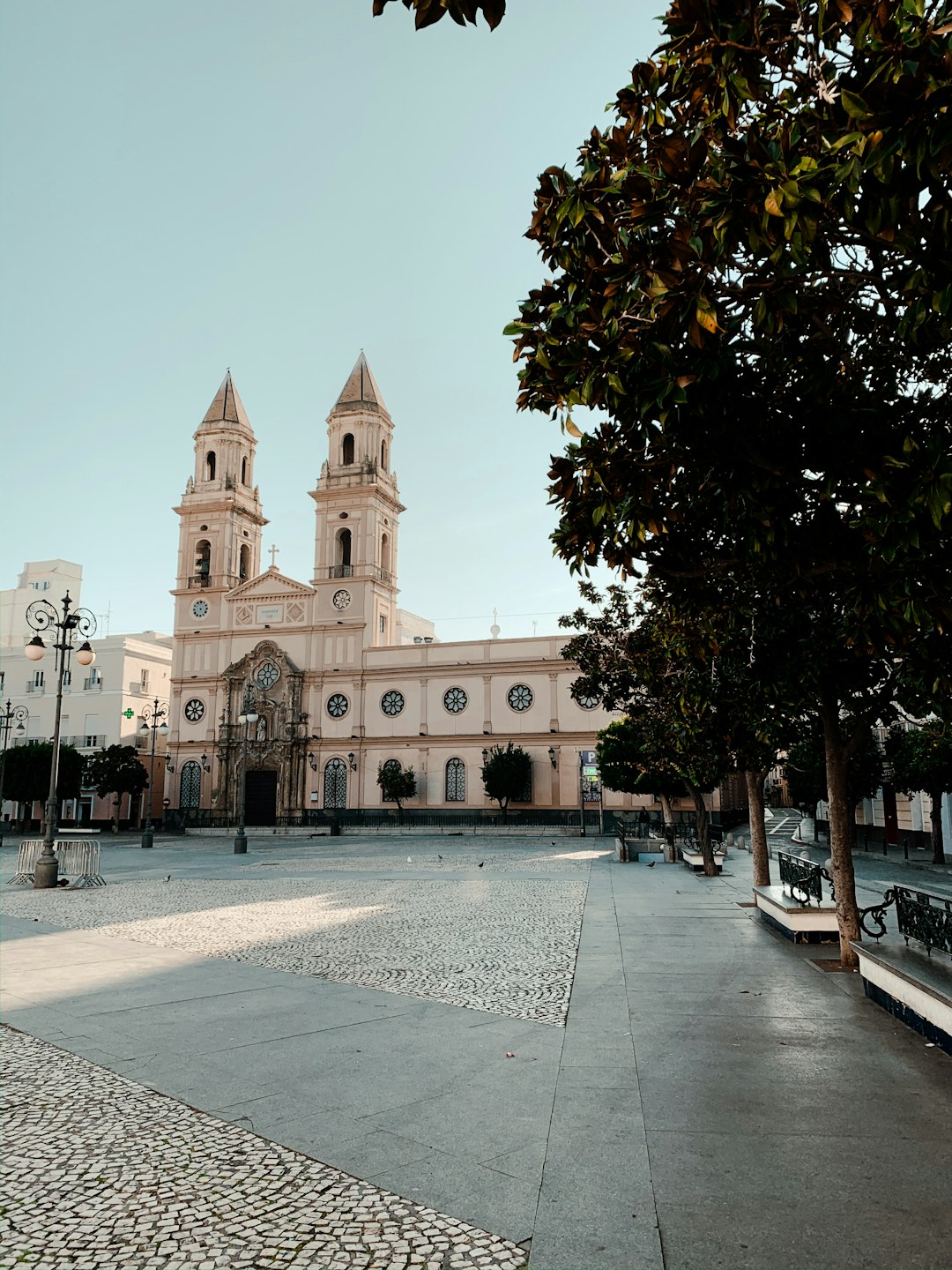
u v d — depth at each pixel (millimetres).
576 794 51844
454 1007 8461
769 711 10414
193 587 62562
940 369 5844
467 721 54781
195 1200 4352
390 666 57031
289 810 57062
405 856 33000
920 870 24969
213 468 65375
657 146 4504
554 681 53594
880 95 3439
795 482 5324
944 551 4617
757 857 17141
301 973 10320
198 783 60000
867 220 3820
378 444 61562
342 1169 4680
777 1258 3660
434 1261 3715
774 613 7660
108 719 65625
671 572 6340
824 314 5273
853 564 5391
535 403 5824
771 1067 6246
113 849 40094
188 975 10203
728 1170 4523
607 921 14367
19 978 10000
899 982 7246
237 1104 5742
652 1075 6133
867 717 9680
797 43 4363
